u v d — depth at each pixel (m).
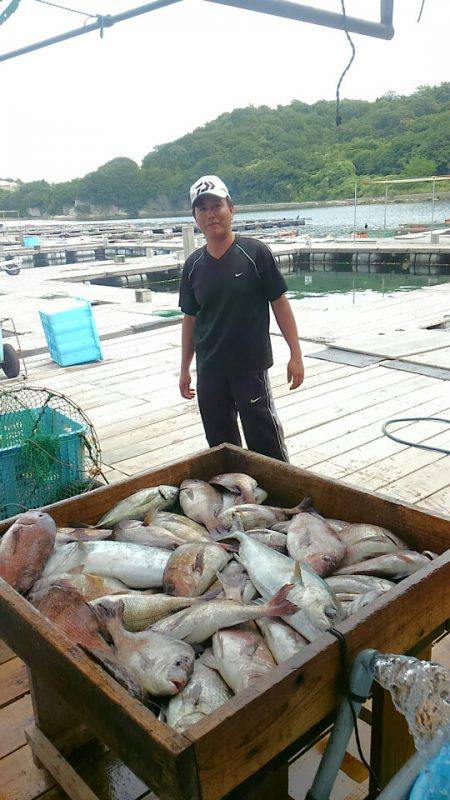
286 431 4.95
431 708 1.31
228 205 2.96
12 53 3.04
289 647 1.62
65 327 7.40
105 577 2.00
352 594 1.88
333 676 1.41
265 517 2.36
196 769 1.14
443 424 4.95
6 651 2.54
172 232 33.94
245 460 2.68
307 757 2.05
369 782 1.77
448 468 4.17
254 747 1.25
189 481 2.59
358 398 5.66
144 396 6.11
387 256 19.98
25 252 26.39
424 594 1.61
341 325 8.98
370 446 4.58
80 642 1.55
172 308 11.57
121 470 4.39
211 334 3.14
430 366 6.52
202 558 2.00
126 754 1.27
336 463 4.32
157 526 2.33
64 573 1.97
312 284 18.08
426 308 10.21
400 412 5.25
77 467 3.66
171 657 1.55
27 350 8.33
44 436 3.52
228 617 1.70
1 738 2.11
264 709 1.25
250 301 3.06
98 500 2.41
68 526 2.32
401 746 1.74
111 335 9.17
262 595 1.89
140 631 1.75
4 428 3.76
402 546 2.08
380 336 8.01
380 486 3.95
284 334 3.24
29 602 1.67
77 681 1.38
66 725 1.92
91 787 1.84
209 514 2.39
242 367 3.15
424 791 1.28
